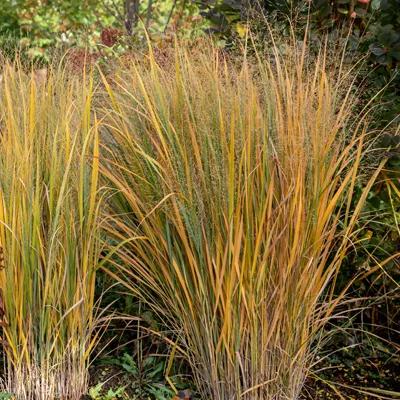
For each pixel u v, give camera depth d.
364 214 2.93
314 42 3.08
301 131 2.31
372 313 2.98
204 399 2.56
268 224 2.24
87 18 8.52
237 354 2.36
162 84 2.68
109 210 2.67
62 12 8.47
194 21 5.45
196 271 2.34
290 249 2.32
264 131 2.31
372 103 3.02
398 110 2.92
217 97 2.37
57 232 2.43
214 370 2.44
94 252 2.63
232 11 3.58
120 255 2.56
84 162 2.52
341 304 2.86
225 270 2.32
